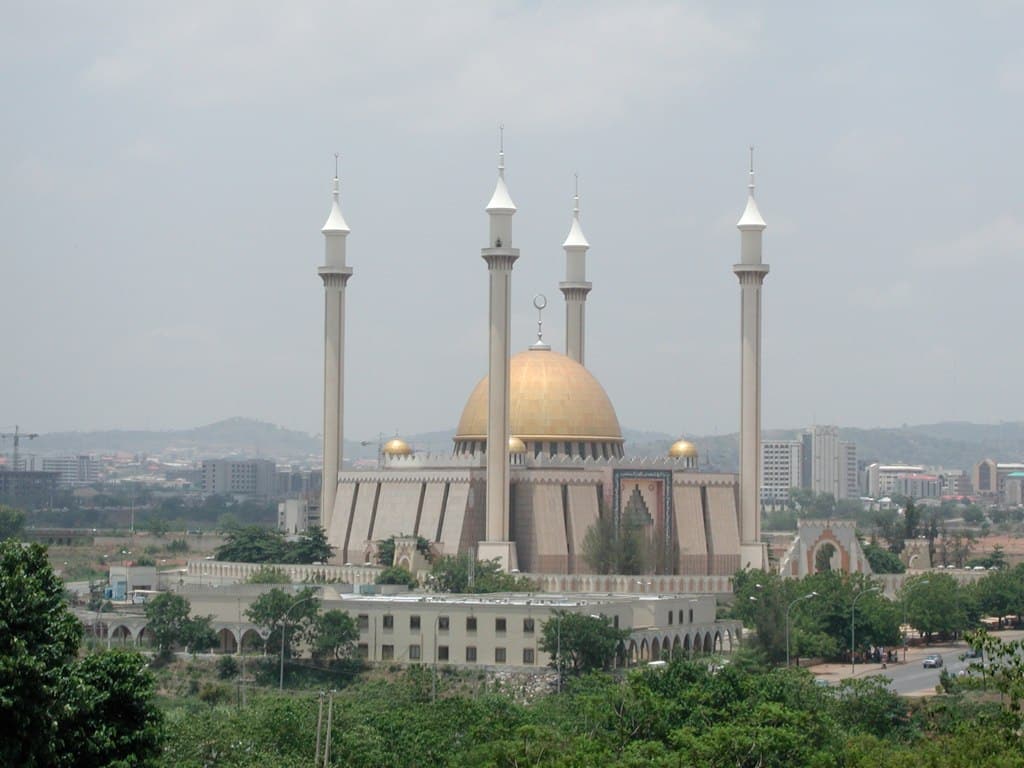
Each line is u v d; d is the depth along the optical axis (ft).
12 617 531.91
